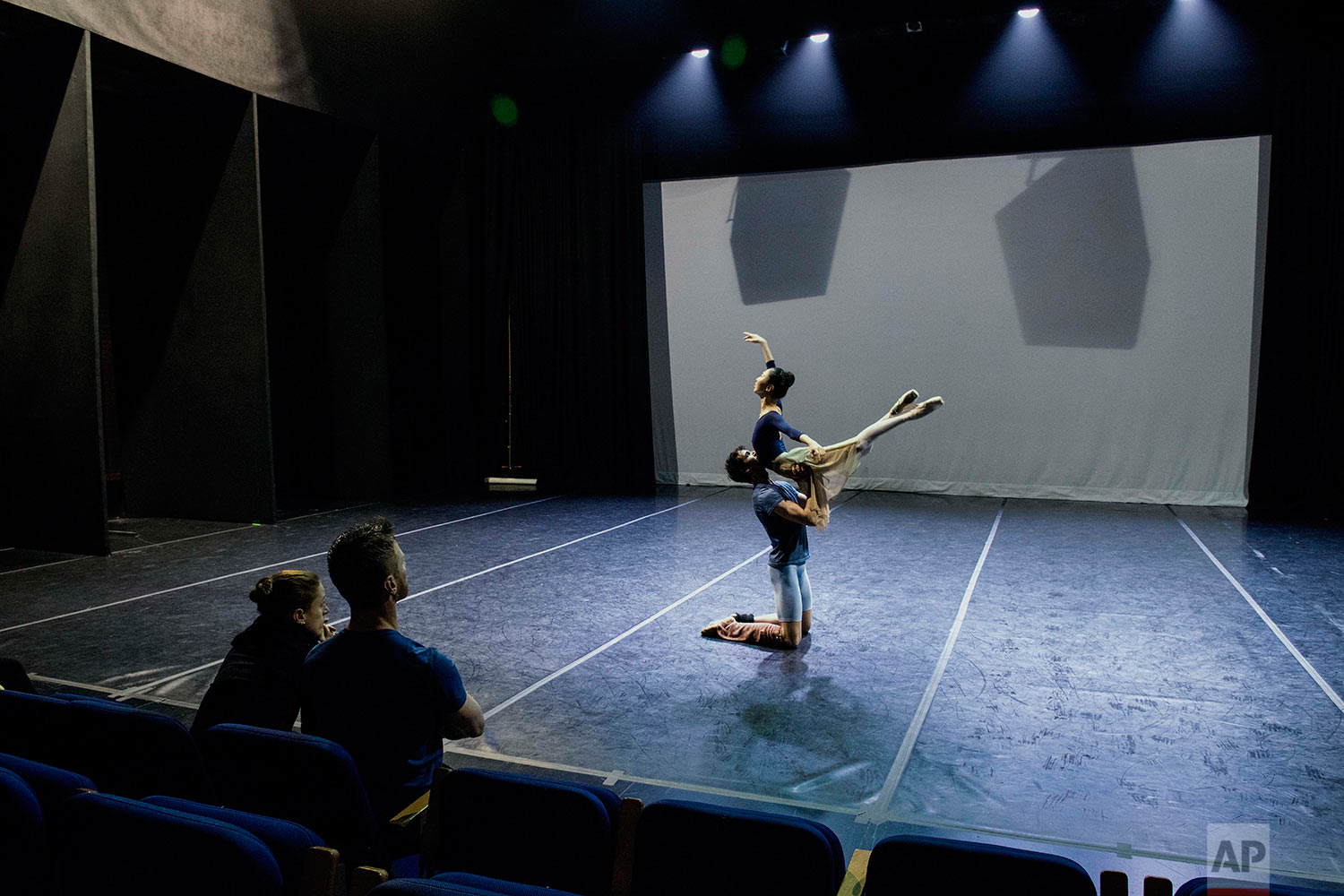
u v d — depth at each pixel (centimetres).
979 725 386
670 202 1148
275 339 1063
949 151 1033
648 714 401
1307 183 894
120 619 554
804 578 506
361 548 230
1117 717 393
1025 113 989
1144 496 995
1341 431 904
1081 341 1005
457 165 1127
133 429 940
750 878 174
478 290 1198
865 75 1020
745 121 1082
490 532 843
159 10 765
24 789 181
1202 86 932
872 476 1095
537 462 1169
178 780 229
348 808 205
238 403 889
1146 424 990
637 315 1124
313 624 286
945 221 1043
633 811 183
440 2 1071
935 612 566
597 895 189
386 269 1054
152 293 915
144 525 888
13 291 766
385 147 1039
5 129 763
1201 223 955
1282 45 887
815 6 946
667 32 1016
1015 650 489
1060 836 294
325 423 1056
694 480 1171
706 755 358
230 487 902
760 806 316
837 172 1078
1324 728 379
